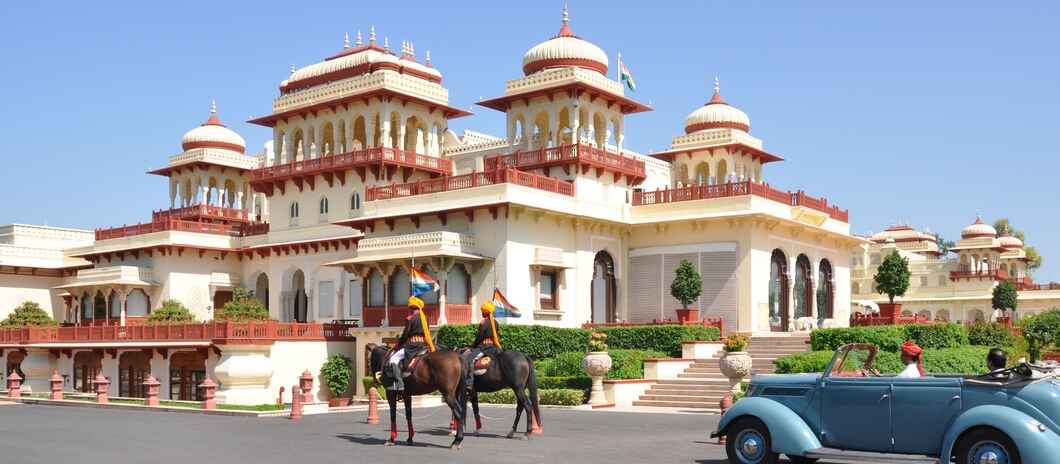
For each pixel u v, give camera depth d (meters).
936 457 14.59
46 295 64.94
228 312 48.16
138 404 35.25
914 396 14.83
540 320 42.78
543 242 43.44
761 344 38.88
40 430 24.28
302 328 43.38
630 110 51.41
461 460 17.72
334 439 21.53
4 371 53.56
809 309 48.91
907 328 36.56
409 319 20.56
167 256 56.22
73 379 50.50
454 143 59.69
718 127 54.09
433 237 41.16
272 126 56.03
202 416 29.28
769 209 45.28
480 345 21.81
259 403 41.19
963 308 83.06
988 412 13.70
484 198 41.78
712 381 32.97
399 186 45.22
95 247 60.88
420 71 53.97
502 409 30.27
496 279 41.53
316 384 43.53
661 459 17.81
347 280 50.75
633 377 34.41
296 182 54.03
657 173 60.91
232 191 65.38
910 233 97.62
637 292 47.41
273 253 55.53
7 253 62.09
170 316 50.34
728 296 44.25
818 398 15.82
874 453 15.15
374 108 51.34
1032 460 13.16
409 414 20.36
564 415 27.97
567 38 49.75
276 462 17.66
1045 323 42.44
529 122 49.06
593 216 45.03
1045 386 13.76
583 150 45.97
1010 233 118.81
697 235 45.59
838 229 52.03
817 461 17.25
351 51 54.19
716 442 20.53
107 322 56.16
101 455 19.05
